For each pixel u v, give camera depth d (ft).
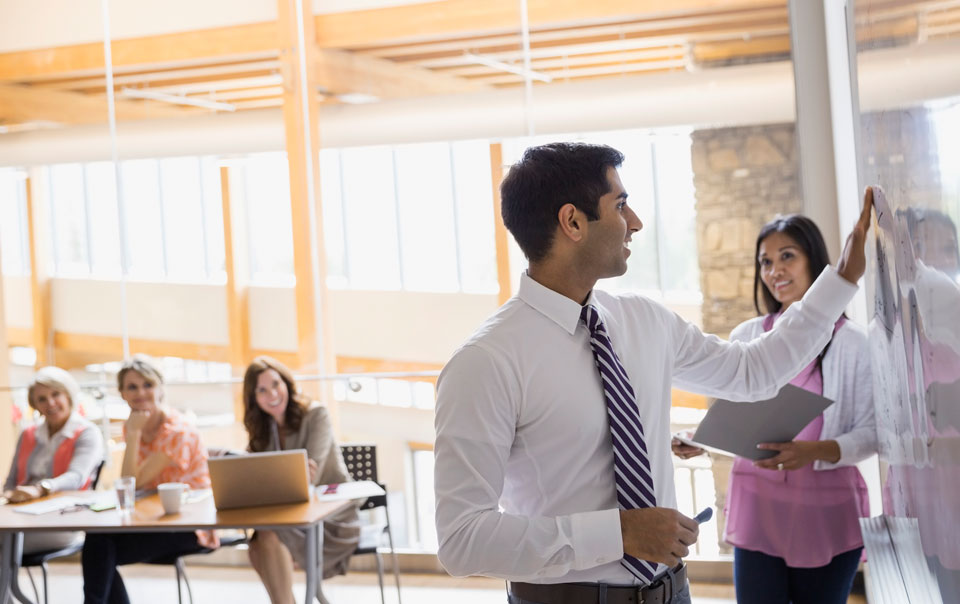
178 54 19.60
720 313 16.81
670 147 16.99
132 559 14.21
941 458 4.00
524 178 5.67
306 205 19.26
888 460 7.11
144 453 15.10
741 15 16.43
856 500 8.95
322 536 14.14
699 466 16.55
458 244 18.61
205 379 19.80
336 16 18.93
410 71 18.61
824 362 9.14
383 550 18.52
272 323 19.53
